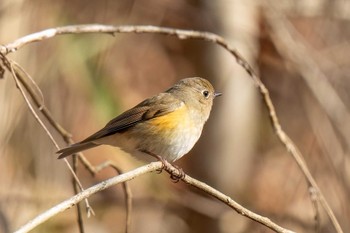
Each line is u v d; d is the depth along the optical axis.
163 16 13.46
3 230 10.53
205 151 13.19
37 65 11.61
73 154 8.28
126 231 8.53
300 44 12.88
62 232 12.68
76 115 12.25
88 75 12.28
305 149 13.90
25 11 11.44
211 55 12.96
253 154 13.69
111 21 13.00
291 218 13.05
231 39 12.84
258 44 13.60
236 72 12.98
